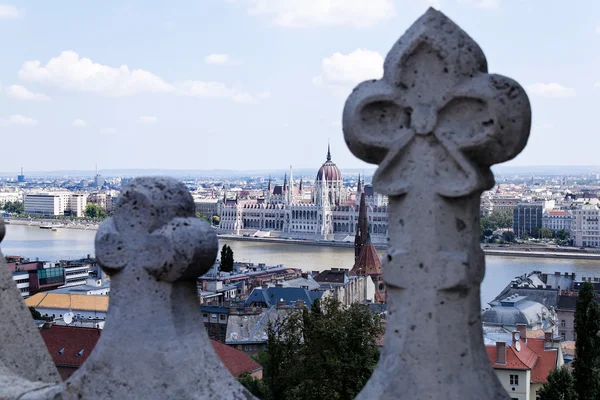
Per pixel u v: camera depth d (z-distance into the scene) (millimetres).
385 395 6930
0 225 9812
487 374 7043
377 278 170875
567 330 134875
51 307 126125
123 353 7695
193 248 7609
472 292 7070
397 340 7082
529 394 68562
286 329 50938
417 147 7129
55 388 7949
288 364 48656
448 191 6969
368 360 46094
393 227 7250
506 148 6910
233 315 100875
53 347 69375
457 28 7121
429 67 7074
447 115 7078
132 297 7801
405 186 7125
